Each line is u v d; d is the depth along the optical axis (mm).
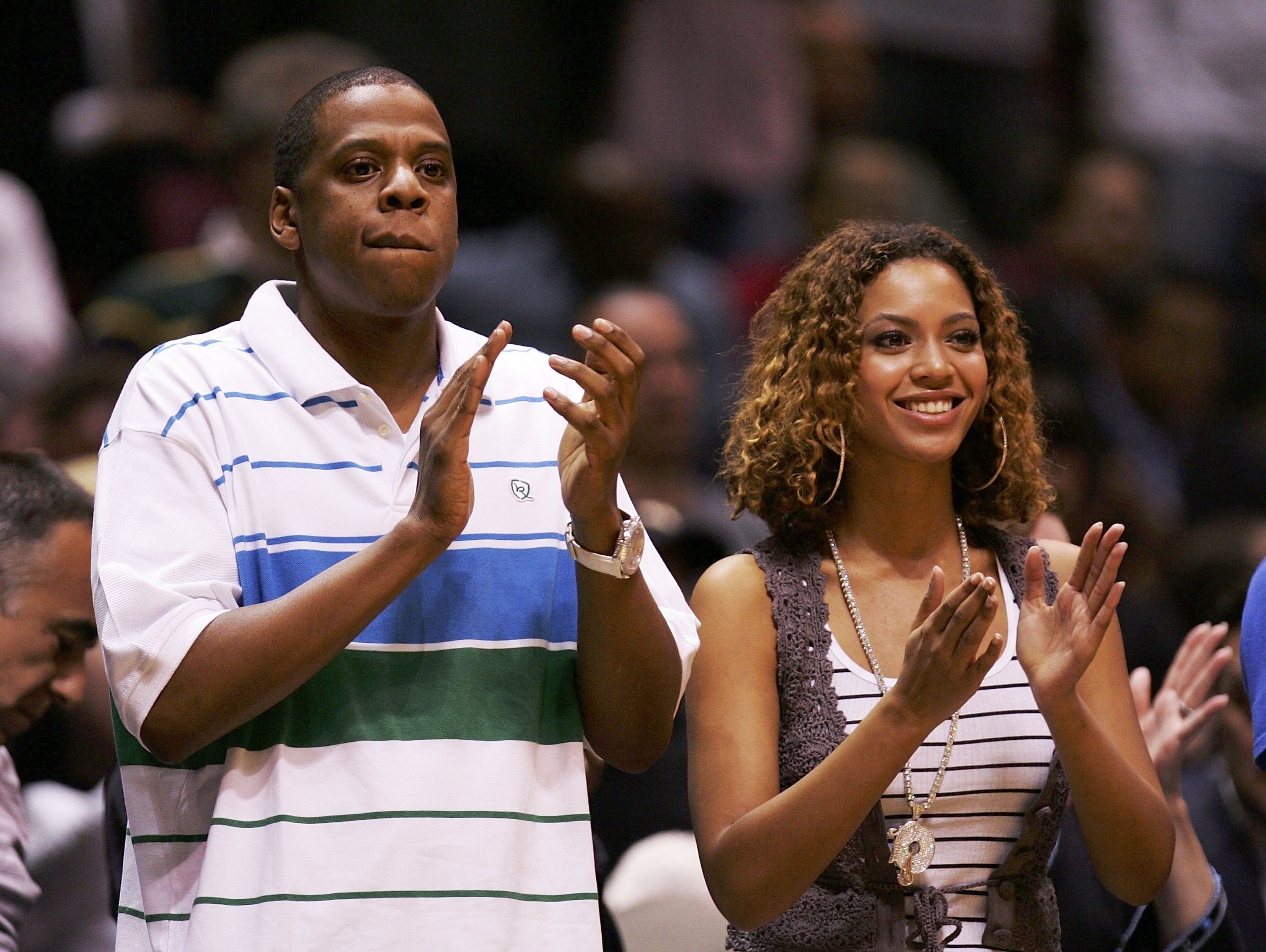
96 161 21266
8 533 10734
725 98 24344
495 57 23531
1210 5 27812
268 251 16781
